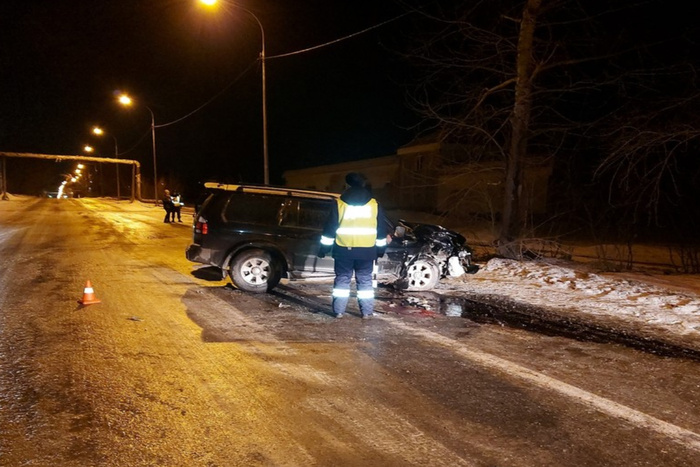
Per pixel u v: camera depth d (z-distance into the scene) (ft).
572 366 16.69
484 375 15.74
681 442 11.93
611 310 24.03
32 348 17.25
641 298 25.89
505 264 34.73
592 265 37.11
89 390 13.99
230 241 26.99
